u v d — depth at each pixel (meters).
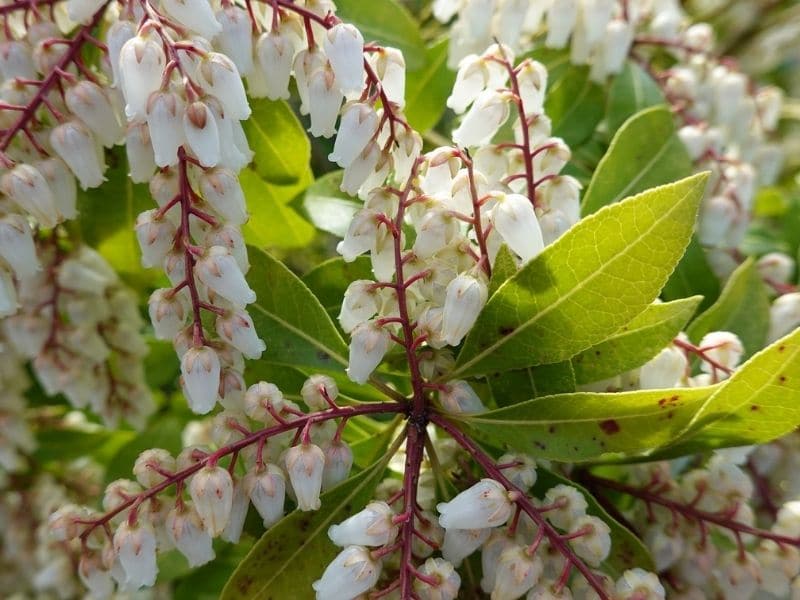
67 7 0.13
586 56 0.17
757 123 0.20
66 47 0.13
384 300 0.12
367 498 0.12
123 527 0.11
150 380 0.18
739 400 0.11
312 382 0.12
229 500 0.11
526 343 0.12
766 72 0.32
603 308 0.11
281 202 0.16
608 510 0.14
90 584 0.12
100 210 0.15
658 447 0.13
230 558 0.18
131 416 0.17
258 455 0.11
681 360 0.13
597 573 0.11
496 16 0.16
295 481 0.11
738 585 0.13
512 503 0.11
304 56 0.12
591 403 0.11
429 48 0.17
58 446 0.20
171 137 0.11
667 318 0.12
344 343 0.13
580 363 0.13
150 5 0.11
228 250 0.11
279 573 0.12
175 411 0.19
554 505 0.11
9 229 0.12
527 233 0.12
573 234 0.11
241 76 0.13
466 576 0.12
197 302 0.11
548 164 0.13
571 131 0.17
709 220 0.17
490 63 0.13
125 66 0.11
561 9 0.17
